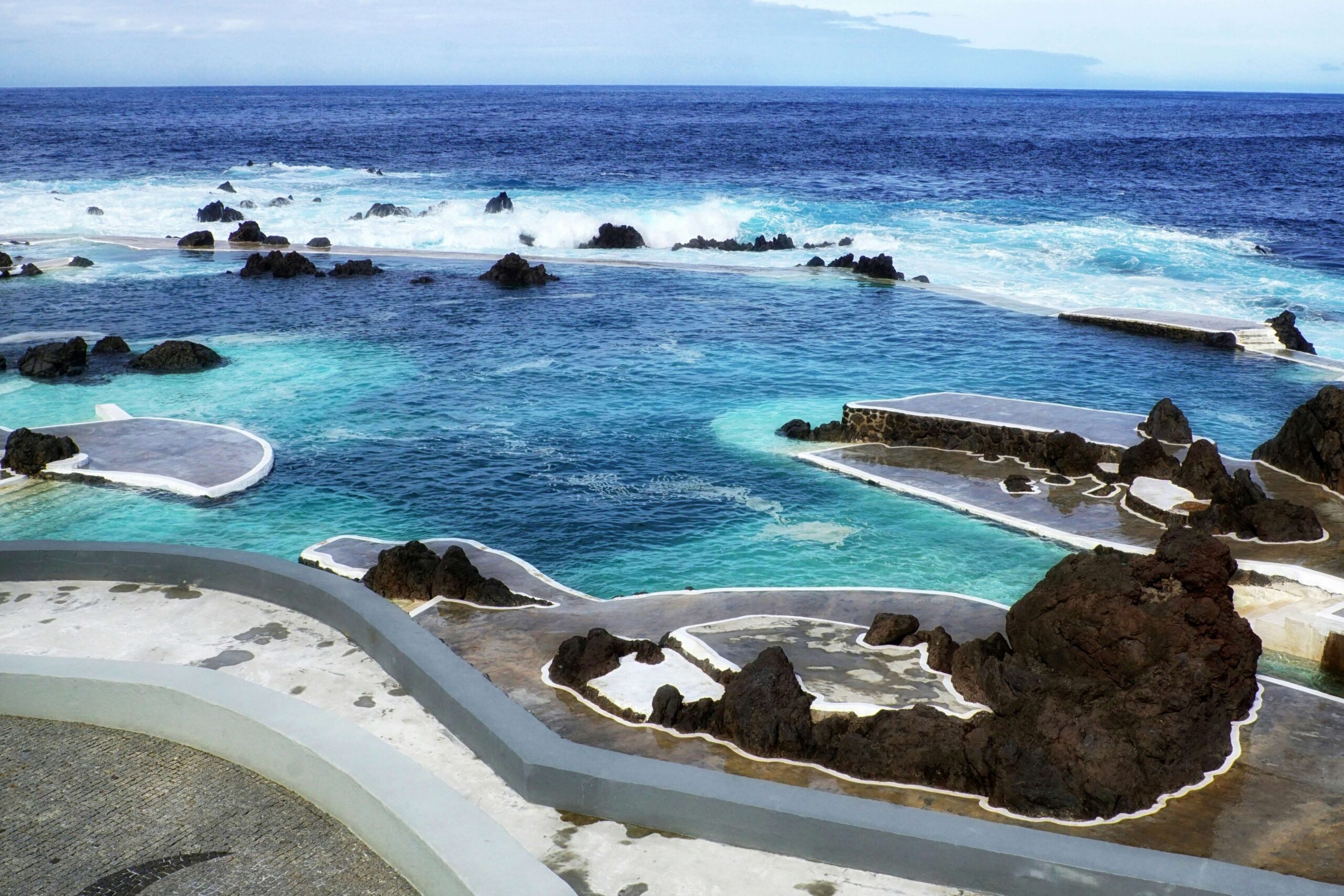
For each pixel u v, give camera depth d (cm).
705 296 4603
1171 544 1165
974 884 592
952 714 1162
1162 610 1108
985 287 4866
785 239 5972
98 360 3472
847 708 1148
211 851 628
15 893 594
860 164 10644
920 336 3856
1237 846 905
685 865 616
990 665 1188
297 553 2053
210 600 966
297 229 6197
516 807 662
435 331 3916
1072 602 1148
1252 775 1034
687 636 1386
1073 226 6538
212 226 6425
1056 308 4297
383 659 837
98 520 2173
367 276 4994
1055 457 2405
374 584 1716
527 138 13650
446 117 19062
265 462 2472
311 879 604
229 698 707
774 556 2039
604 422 2872
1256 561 1872
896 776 992
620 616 1578
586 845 631
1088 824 923
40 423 2859
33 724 757
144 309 4241
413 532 2158
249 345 3691
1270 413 2981
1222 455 2542
